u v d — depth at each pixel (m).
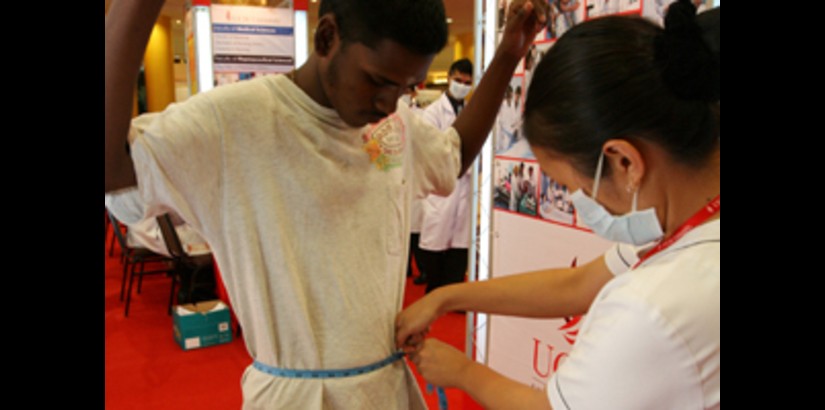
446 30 0.74
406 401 0.95
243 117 0.76
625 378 0.58
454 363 0.88
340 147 0.82
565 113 0.62
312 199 0.80
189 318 3.12
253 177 0.78
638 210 0.65
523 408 0.74
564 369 0.66
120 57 0.61
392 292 0.91
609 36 0.60
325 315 0.83
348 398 0.84
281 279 0.80
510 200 1.89
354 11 0.69
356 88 0.73
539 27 1.05
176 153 0.70
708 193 0.61
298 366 0.84
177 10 8.99
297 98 0.79
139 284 4.12
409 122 0.96
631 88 0.58
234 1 4.05
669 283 0.58
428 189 1.04
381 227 0.88
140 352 3.10
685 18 0.56
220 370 2.88
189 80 4.44
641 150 0.60
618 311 0.61
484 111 1.11
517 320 1.91
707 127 0.57
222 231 0.79
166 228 3.43
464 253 3.73
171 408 2.50
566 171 0.68
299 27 4.23
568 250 1.64
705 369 0.55
